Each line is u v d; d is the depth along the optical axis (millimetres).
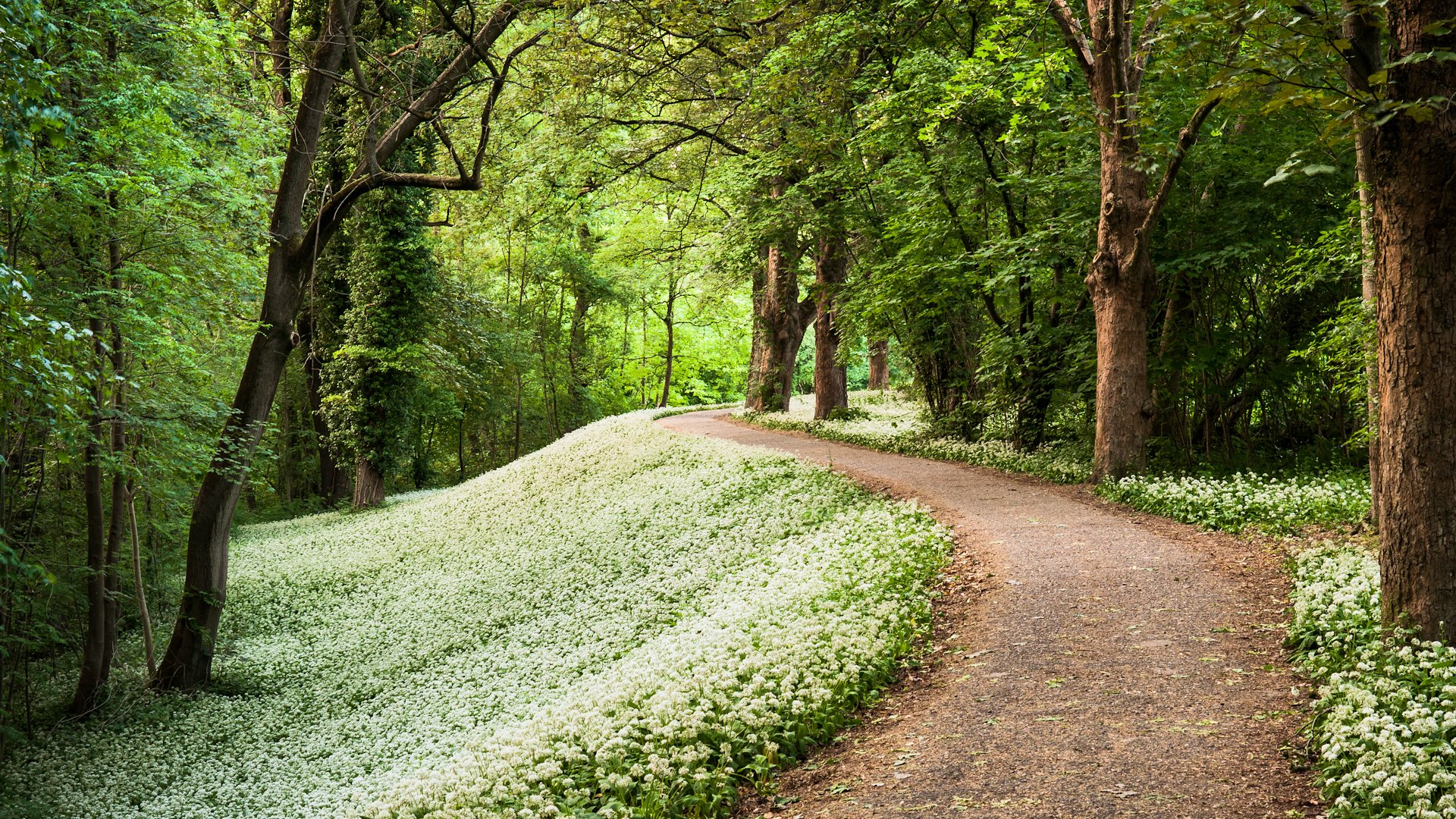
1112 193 16500
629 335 70688
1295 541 11211
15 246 13625
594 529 21984
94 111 14328
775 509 18453
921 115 19625
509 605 18656
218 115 17359
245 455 18422
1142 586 10180
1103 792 5832
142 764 14430
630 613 15281
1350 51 7020
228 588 26078
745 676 8359
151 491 18766
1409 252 6992
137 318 14961
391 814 7469
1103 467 16828
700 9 20812
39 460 17844
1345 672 6902
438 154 31328
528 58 22906
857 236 29141
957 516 14625
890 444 25266
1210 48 8492
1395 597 7207
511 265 55188
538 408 60469
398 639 18922
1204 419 18938
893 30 20641
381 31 27750
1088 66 16469
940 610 10180
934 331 25891
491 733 11320
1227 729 6586
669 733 7145
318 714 15633
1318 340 16172
